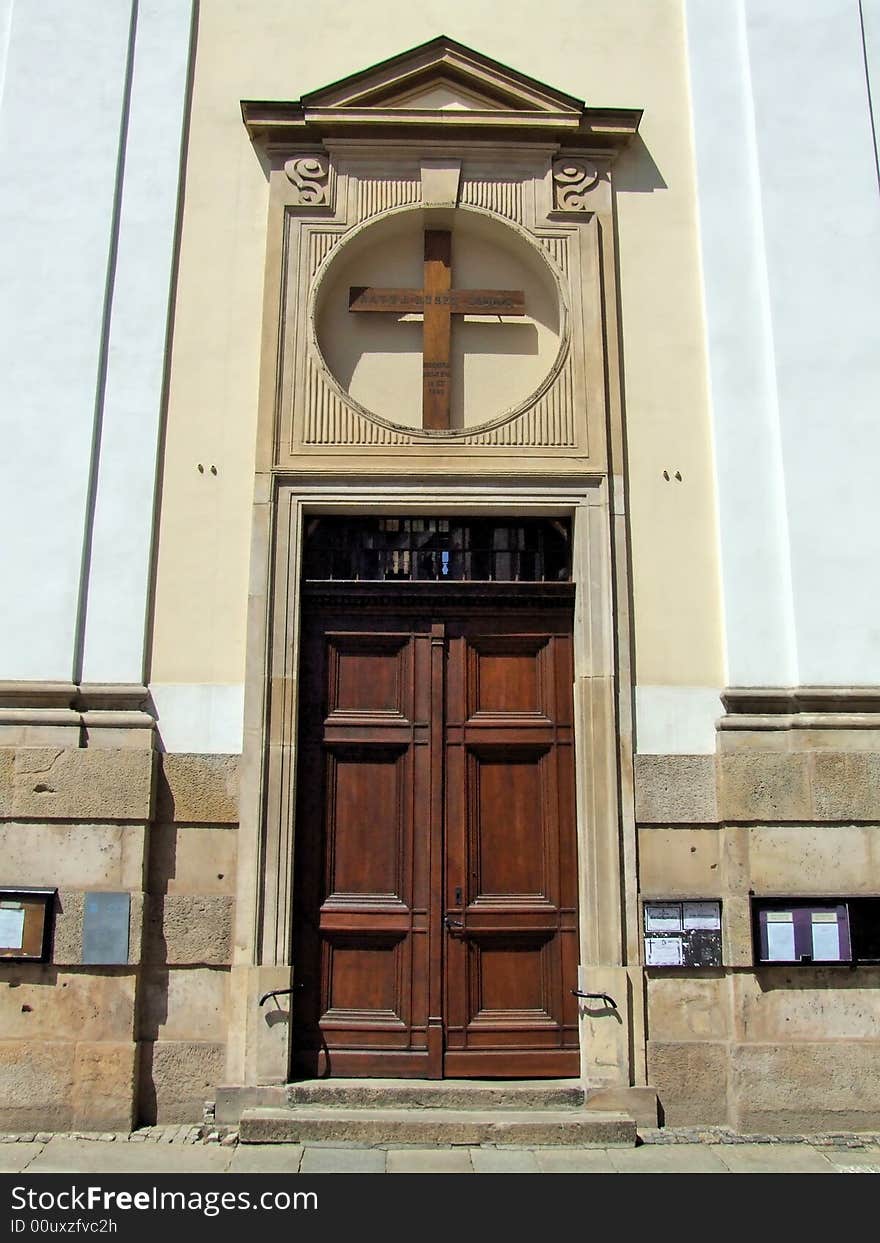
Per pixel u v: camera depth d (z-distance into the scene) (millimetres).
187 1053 5875
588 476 6527
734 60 7234
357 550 6680
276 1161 5301
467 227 7023
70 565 6312
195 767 6156
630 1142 5582
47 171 6840
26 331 6594
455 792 6352
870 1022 5949
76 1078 5750
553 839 6312
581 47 7297
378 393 6793
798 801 6113
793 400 6625
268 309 6715
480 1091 5824
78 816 5984
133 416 6555
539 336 6914
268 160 7023
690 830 6164
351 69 7223
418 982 6137
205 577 6406
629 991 5953
